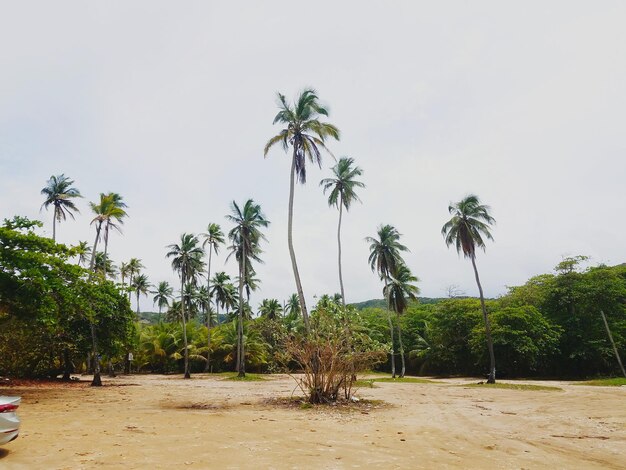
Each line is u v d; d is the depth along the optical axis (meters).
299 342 18.27
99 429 10.22
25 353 31.28
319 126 22.98
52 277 18.83
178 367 57.50
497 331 47.91
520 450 8.69
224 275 67.25
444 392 25.28
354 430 10.96
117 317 30.44
